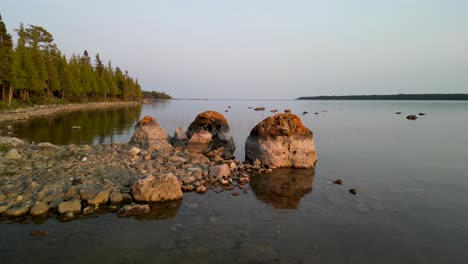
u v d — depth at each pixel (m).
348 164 18.00
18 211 8.91
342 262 7.17
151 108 93.25
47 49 80.88
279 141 17.05
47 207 9.30
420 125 42.91
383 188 13.22
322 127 39.69
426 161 19.00
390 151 22.50
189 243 7.84
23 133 28.50
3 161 13.64
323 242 8.12
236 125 42.59
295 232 8.68
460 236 8.68
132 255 7.18
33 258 6.92
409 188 13.25
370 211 10.42
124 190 11.19
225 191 12.20
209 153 20.33
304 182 13.94
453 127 40.16
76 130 32.19
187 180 12.85
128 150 18.16
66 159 14.97
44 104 64.94
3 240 7.62
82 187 10.88
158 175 10.88
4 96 53.47
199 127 23.66
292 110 93.25
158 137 21.17
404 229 9.05
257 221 9.37
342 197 11.87
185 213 9.77
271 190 12.59
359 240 8.29
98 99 102.38
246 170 15.80
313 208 10.60
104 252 7.26
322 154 21.16
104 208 9.80
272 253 7.48
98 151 17.64
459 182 14.27
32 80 59.25
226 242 7.96
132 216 9.36
